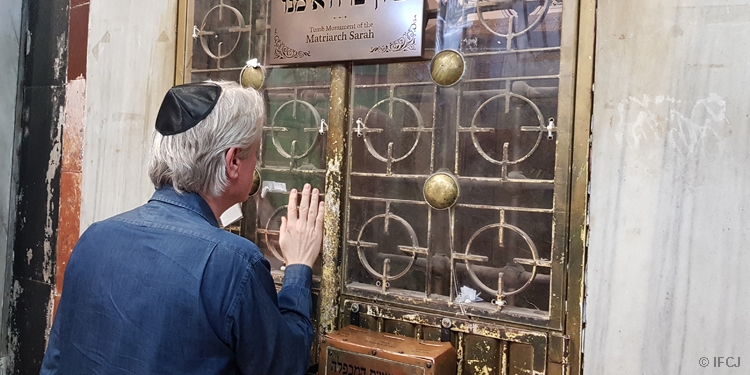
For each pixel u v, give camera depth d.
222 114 0.86
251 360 0.80
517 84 1.18
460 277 1.24
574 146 1.10
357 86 1.35
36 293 1.92
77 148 1.81
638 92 1.04
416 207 1.30
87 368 0.81
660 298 1.02
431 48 1.27
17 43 1.96
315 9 1.36
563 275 1.10
